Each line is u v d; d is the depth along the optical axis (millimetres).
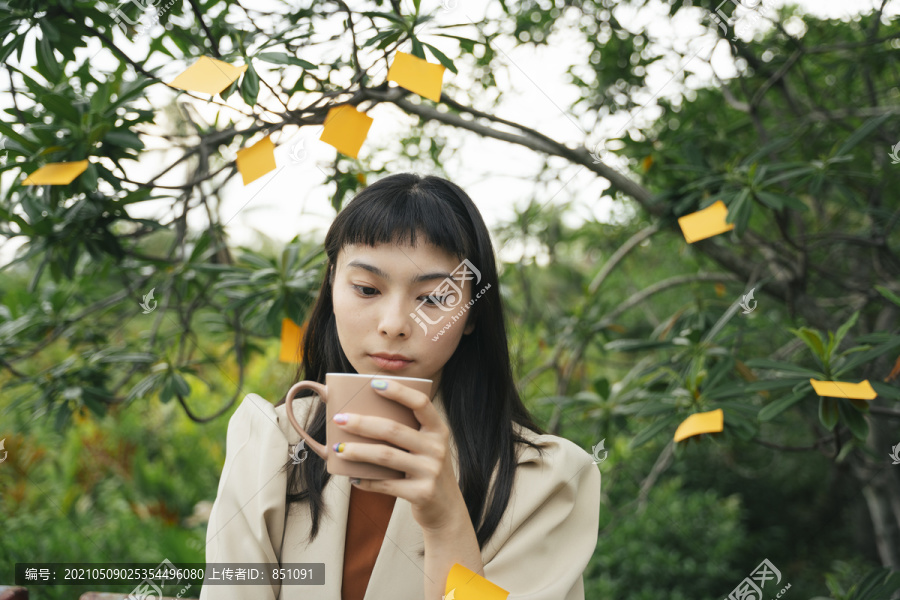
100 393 1588
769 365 1314
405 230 789
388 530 850
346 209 846
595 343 2281
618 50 1974
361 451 692
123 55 1122
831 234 1782
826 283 2654
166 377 1513
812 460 3707
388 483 705
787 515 3656
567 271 3109
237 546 831
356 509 886
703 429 1319
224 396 3023
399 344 786
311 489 879
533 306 2773
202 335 2439
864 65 2006
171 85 1048
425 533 733
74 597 2279
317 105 1246
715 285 2275
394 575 834
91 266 1756
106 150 1237
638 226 2559
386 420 696
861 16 1964
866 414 1335
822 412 1236
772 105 2482
